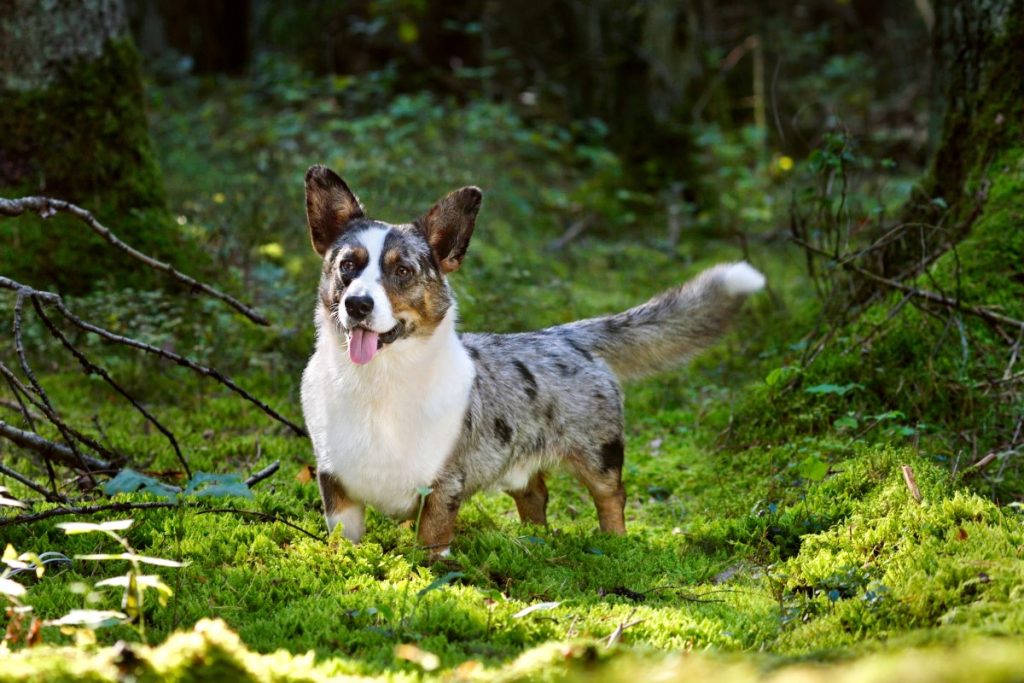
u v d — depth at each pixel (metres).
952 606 4.32
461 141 12.96
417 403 5.27
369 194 10.28
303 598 4.64
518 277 9.51
